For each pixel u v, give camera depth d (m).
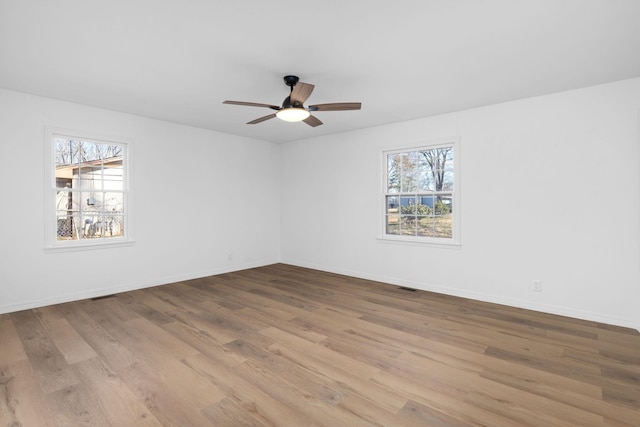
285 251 6.59
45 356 2.61
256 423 1.84
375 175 5.11
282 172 6.61
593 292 3.41
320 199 5.91
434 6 2.04
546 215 3.66
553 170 3.60
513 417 1.89
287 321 3.40
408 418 1.88
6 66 2.96
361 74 3.10
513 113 3.85
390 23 2.24
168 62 2.86
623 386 2.20
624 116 3.23
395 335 3.05
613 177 3.29
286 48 2.60
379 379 2.30
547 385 2.22
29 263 3.76
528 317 3.51
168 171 4.93
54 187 3.93
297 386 2.21
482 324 3.32
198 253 5.34
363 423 1.84
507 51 2.63
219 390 2.16
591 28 2.28
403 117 4.57
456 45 2.55
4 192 3.59
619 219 3.26
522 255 3.82
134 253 4.60
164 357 2.60
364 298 4.22
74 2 1.99
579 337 2.99
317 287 4.76
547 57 2.74
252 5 2.03
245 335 3.04
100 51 2.66
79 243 4.12
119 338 2.96
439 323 3.35
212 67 2.96
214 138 5.51
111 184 4.45
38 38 2.45
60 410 1.94
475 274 4.16
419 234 4.74
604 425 1.82
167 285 4.85
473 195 4.15
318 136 5.90
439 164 4.55
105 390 2.15
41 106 3.79
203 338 2.97
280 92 3.63
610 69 2.97
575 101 3.47
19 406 1.97
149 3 2.01
